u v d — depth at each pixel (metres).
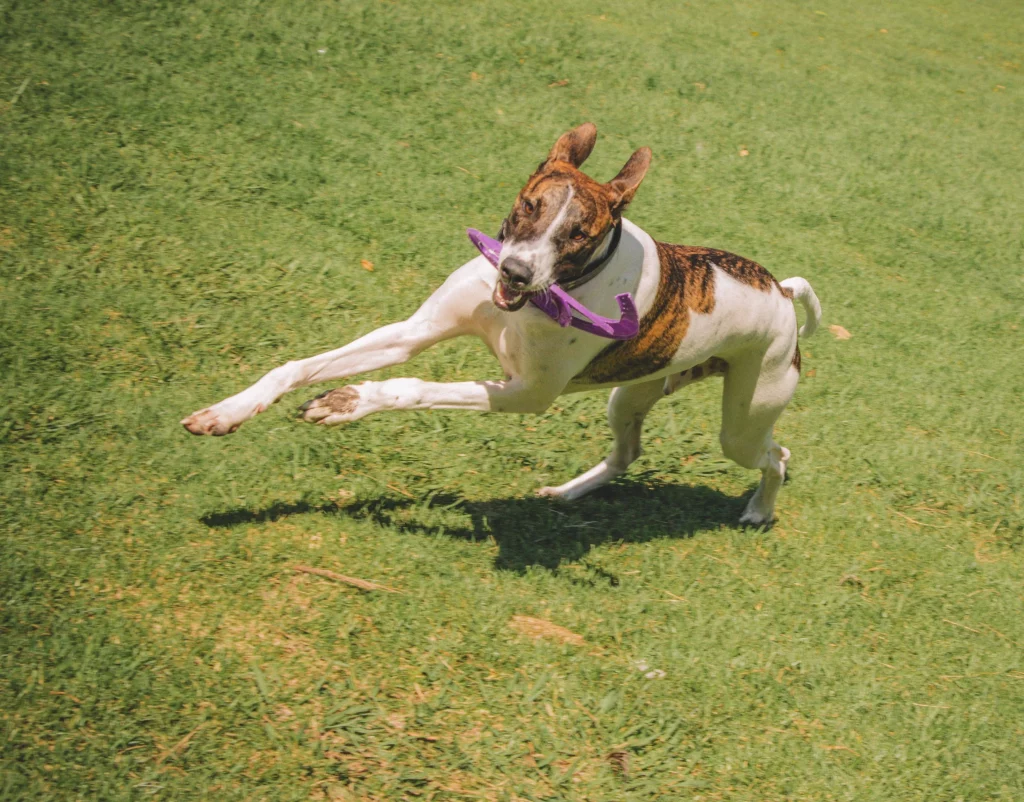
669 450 5.78
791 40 13.06
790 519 5.45
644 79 10.33
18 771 3.12
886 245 8.71
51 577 3.83
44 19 8.30
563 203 3.53
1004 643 4.84
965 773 4.07
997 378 7.24
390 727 3.60
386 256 6.67
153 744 3.33
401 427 5.28
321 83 8.58
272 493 4.59
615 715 3.88
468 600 4.22
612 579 4.64
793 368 4.83
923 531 5.62
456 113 8.76
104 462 4.50
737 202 8.65
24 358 5.00
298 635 3.87
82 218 6.20
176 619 3.80
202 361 5.36
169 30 8.69
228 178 6.97
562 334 3.92
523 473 5.27
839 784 3.87
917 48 14.38
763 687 4.20
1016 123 12.23
